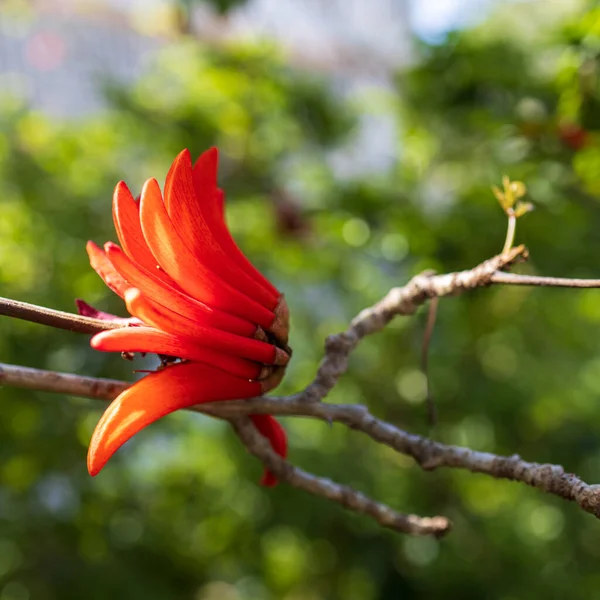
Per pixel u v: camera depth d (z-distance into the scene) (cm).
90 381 135
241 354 131
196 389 128
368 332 151
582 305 474
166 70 521
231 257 143
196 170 143
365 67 746
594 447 541
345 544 521
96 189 499
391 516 157
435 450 139
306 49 700
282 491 495
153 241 124
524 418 521
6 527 448
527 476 131
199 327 125
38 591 439
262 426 156
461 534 534
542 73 362
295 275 523
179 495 532
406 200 440
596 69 305
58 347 448
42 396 450
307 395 144
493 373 532
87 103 686
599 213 399
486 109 379
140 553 491
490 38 388
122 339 120
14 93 540
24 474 464
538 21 398
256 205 502
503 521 552
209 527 533
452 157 432
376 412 525
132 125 484
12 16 602
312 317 541
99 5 616
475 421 520
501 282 136
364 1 762
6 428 442
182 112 485
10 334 436
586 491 122
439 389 509
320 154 515
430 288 145
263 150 504
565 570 537
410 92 431
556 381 533
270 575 576
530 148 361
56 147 501
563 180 378
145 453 529
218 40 506
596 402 559
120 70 686
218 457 540
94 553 471
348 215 452
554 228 377
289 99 488
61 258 468
